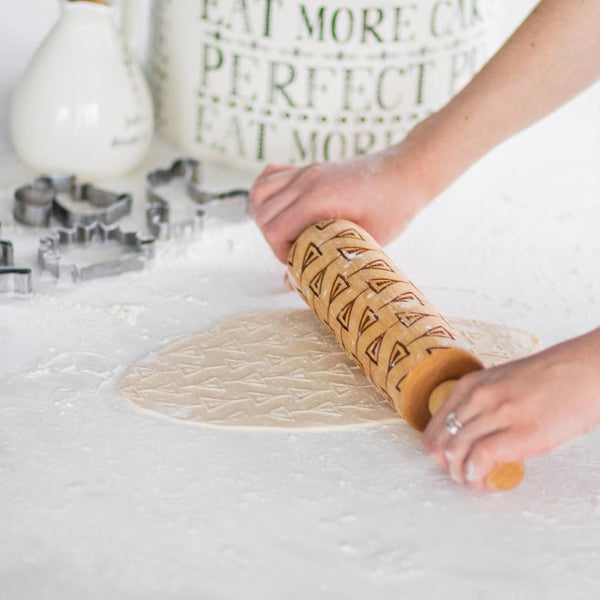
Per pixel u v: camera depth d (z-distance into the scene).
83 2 1.48
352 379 1.14
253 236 1.44
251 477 1.00
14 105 1.52
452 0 1.51
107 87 1.50
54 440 1.04
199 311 1.26
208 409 1.09
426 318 1.07
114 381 1.13
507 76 1.24
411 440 1.07
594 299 1.32
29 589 0.87
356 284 1.12
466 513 0.98
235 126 1.57
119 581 0.88
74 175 1.51
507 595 0.89
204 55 1.56
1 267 1.26
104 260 1.36
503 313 1.28
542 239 1.44
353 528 0.95
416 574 0.91
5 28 1.92
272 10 1.48
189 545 0.92
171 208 1.49
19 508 0.95
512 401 0.95
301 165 1.57
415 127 1.30
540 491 1.01
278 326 1.23
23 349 1.17
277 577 0.89
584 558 0.93
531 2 2.13
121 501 0.97
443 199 1.53
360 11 1.47
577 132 1.75
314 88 1.52
